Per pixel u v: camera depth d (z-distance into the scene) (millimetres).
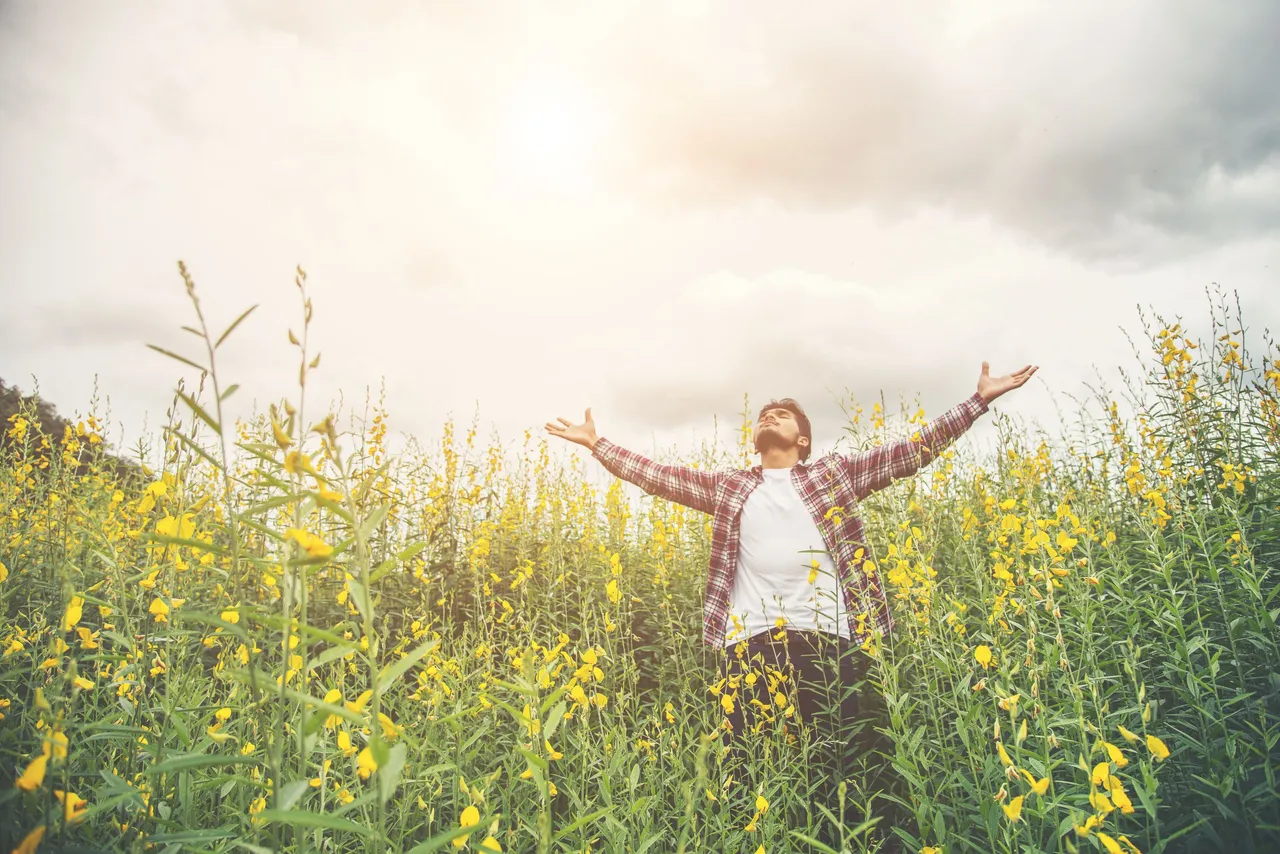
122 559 2490
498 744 3129
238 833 1843
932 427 4020
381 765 1247
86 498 3646
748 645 3578
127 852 1607
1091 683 2211
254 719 2080
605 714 2904
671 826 2762
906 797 3064
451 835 1348
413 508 4895
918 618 2953
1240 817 2145
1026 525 3109
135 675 2031
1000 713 2705
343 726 1760
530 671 1848
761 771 2799
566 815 2820
